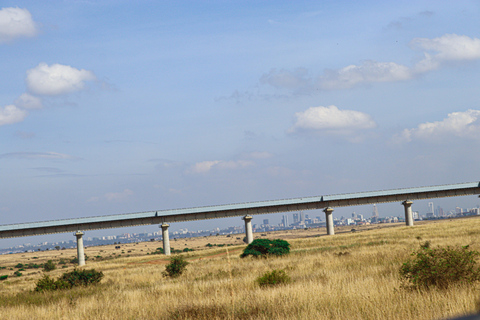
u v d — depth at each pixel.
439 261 15.15
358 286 16.03
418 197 107.88
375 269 22.64
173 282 31.27
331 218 107.06
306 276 24.17
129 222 102.31
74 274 38.09
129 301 19.83
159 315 14.65
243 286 21.78
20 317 18.38
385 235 76.25
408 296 12.59
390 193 106.94
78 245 99.81
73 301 22.39
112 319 14.97
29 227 98.00
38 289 33.62
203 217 104.19
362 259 30.98
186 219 103.75
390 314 10.48
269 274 22.95
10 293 33.00
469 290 12.41
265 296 15.48
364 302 12.29
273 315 12.05
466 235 56.56
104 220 100.56
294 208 106.56
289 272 28.81
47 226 98.69
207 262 58.19
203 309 13.72
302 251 60.00
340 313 11.26
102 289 30.55
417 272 15.34
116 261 87.00
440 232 69.25
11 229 97.25
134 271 55.59
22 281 59.22
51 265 109.31
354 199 108.12
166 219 103.00
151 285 30.08
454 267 14.81
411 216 107.19
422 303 11.20
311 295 14.74
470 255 15.40
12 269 133.88
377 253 34.25
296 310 12.68
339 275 22.11
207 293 19.55
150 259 84.94
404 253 30.52
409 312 10.31
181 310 14.10
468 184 106.50
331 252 50.12
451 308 10.46
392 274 19.23
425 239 56.16
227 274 32.31
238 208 104.19
